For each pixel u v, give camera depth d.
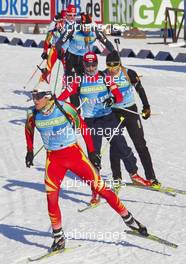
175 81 51.81
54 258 19.14
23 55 66.69
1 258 19.20
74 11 36.31
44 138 19.72
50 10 92.38
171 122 37.81
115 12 93.00
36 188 26.06
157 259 18.97
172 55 73.19
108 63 24.08
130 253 19.44
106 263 18.70
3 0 93.44
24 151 31.62
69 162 19.61
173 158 30.39
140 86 25.12
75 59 36.41
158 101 43.34
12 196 25.06
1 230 21.58
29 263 18.80
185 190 25.73
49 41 42.34
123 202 24.28
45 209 23.61
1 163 29.59
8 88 47.47
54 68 56.22
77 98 33.16
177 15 96.81
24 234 21.17
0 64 59.09
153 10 96.06
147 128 36.25
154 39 94.88
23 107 41.47
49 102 19.42
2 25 109.38
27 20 93.50
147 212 23.19
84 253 19.45
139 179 25.67
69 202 24.27
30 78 48.53
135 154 30.86
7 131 35.41
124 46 82.31
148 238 19.88
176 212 23.19
